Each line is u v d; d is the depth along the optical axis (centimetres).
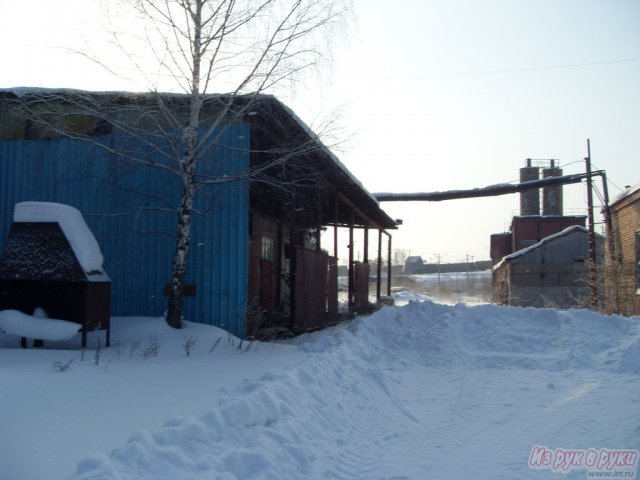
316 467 496
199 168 1248
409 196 2709
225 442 472
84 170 1266
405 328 1245
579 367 1048
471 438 618
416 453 568
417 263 10288
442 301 4862
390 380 941
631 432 596
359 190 1659
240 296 1239
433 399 829
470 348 1177
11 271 974
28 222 995
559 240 3634
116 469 367
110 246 1265
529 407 759
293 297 1340
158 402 586
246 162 1237
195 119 1087
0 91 1228
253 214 1522
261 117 1220
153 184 1262
